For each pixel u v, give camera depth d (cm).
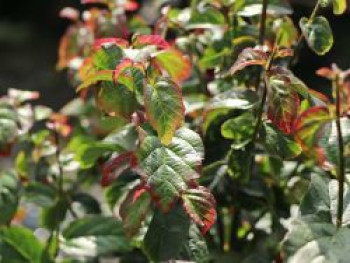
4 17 510
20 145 115
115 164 94
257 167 110
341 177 92
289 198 109
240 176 100
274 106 93
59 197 114
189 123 109
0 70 443
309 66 387
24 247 108
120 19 115
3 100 111
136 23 121
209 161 104
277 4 106
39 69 446
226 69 107
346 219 92
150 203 93
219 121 104
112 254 110
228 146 104
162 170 89
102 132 117
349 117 100
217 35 109
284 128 92
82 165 105
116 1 121
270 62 94
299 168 110
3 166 247
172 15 113
